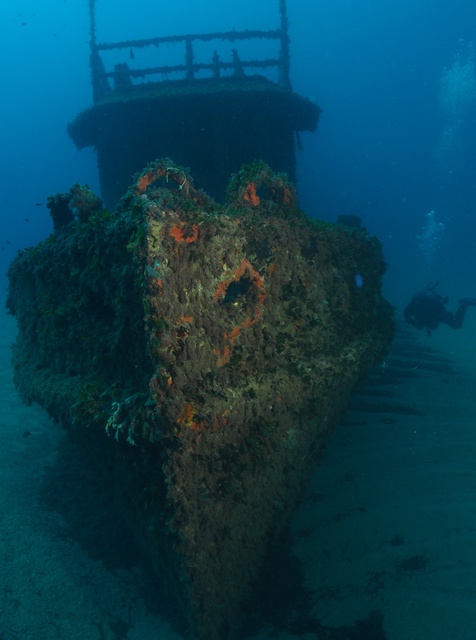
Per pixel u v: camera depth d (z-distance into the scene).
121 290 2.92
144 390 2.89
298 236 3.91
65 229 4.07
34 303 4.44
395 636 2.95
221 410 2.95
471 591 3.15
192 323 2.87
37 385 4.17
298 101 8.35
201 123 7.89
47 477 5.00
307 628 3.08
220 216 3.11
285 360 3.68
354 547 3.71
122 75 9.09
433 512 3.97
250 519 3.19
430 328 9.39
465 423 5.58
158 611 3.33
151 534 2.91
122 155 8.11
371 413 5.98
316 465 4.21
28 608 3.35
